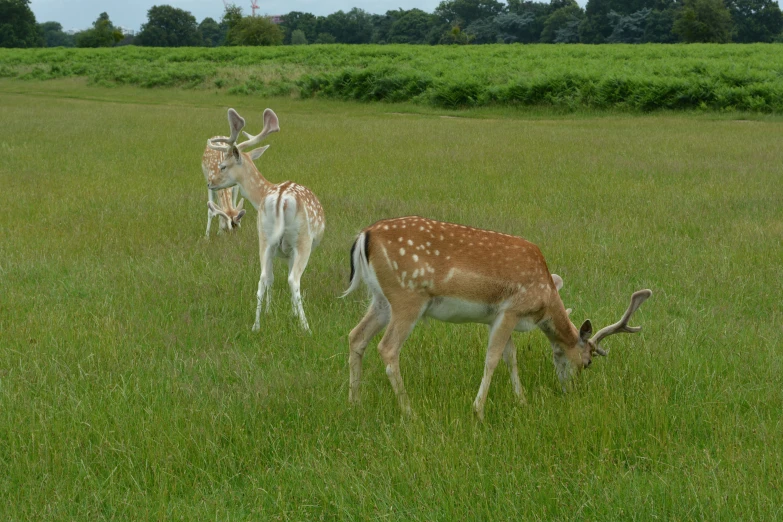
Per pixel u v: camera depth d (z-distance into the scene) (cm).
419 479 597
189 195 1683
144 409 698
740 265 1158
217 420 681
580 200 1625
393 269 710
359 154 2288
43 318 933
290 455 641
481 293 714
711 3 10694
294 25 17075
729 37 10894
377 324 749
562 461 630
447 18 15312
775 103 3603
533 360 844
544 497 573
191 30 15212
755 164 2077
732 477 584
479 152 2331
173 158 2188
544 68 4919
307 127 3067
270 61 6631
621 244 1276
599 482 586
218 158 1414
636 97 3875
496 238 729
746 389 753
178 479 605
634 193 1691
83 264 1166
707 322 935
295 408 717
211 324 938
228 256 1212
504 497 573
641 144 2505
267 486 601
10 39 13525
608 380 771
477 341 877
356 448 648
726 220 1430
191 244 1290
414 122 3391
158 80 5425
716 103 3731
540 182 1825
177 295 1044
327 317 972
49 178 1850
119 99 4744
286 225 944
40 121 3119
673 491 572
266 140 2611
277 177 1897
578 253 1219
